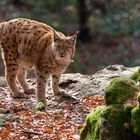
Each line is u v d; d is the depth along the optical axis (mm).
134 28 41281
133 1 43656
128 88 9820
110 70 17516
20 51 15250
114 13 42750
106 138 9500
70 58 14695
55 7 43875
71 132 12133
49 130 12148
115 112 9586
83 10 40906
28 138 11641
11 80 15492
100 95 15633
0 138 11531
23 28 15227
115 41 40281
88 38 40531
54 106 14648
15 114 13383
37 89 14758
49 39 14656
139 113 9375
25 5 44656
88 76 17266
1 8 44062
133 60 37500
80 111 14055
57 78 15141
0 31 15531
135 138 9461
